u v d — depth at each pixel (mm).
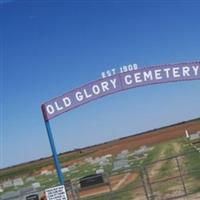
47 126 23766
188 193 26203
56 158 24047
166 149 64062
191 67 24203
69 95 23688
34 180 67000
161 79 24156
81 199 29594
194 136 74000
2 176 114625
